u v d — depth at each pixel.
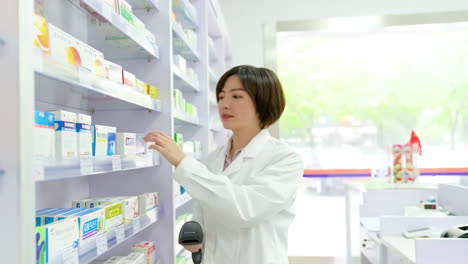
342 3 4.54
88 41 1.82
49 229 1.00
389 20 4.51
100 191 1.89
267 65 4.59
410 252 1.98
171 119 1.87
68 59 1.15
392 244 2.15
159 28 1.89
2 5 0.79
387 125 4.71
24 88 0.80
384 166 4.36
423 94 4.66
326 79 4.76
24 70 0.80
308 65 4.77
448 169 4.64
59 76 1.01
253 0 4.62
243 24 4.62
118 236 1.41
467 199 2.60
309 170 4.80
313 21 4.56
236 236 1.36
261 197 1.24
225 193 1.21
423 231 2.28
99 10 1.26
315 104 4.77
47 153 1.07
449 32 4.61
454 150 4.64
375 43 4.70
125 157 1.46
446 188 2.89
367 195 3.21
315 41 4.75
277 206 1.26
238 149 1.50
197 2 2.95
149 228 1.88
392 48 4.68
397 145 3.49
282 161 1.38
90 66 1.29
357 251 3.48
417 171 3.46
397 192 3.19
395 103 4.69
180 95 2.29
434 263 1.80
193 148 2.65
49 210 1.29
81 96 1.57
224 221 1.26
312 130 4.79
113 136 1.48
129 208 1.56
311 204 4.80
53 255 1.01
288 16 4.59
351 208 3.75
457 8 4.45
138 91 1.61
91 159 1.18
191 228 1.32
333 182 4.77
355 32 4.71
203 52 2.95
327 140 4.77
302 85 4.79
